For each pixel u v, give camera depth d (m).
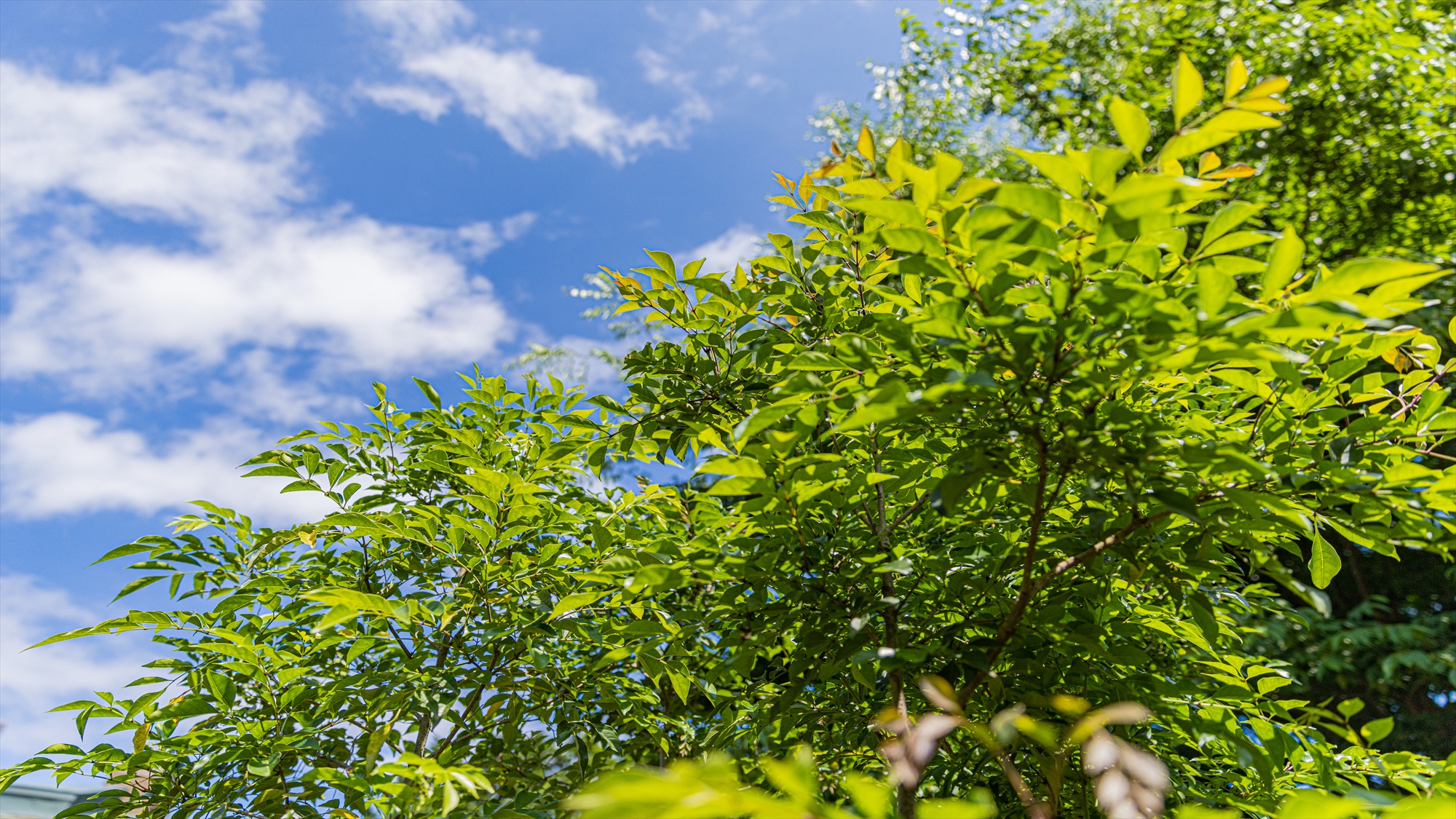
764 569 2.10
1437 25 7.64
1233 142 8.39
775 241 2.69
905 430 2.15
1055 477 2.17
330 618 2.15
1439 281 6.51
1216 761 2.58
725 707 3.07
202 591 3.01
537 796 2.61
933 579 2.41
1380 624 6.39
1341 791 2.01
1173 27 9.23
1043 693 2.08
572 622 2.63
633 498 3.05
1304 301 1.42
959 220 1.50
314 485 3.09
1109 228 1.36
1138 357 1.52
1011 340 1.59
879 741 2.39
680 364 2.78
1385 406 2.09
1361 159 8.34
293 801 2.55
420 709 2.77
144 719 2.60
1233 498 1.64
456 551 2.67
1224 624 2.88
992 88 10.03
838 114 11.45
